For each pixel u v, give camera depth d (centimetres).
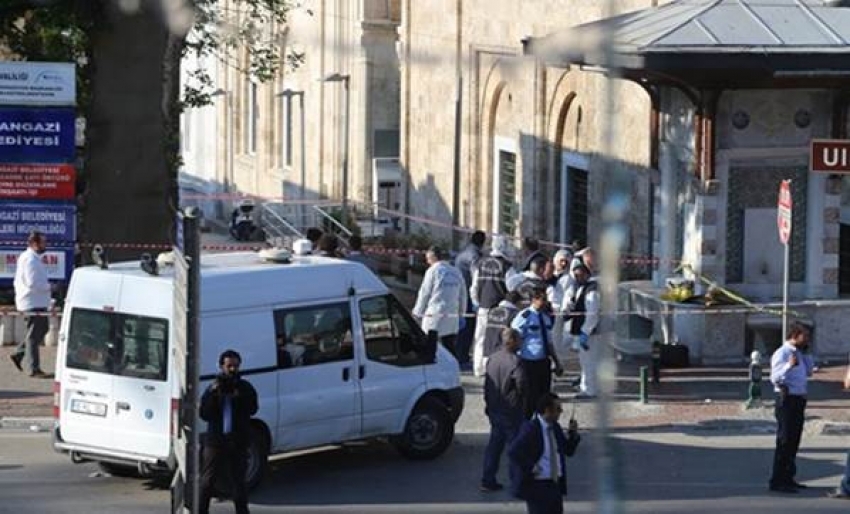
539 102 7869
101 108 6531
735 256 5934
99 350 4162
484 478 4278
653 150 6175
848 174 5934
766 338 5797
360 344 4428
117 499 4156
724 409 5162
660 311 5853
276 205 11219
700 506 4144
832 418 5038
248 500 4172
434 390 4584
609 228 1883
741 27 5706
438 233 9100
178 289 3002
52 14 6631
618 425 4962
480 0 8381
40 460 4591
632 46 5609
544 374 4638
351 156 10388
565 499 4241
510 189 8394
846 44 5662
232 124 12575
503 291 5528
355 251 5859
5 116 6084
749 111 5856
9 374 5619
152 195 6619
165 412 4069
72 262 6156
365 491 4294
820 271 5972
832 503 4194
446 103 8944
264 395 4216
